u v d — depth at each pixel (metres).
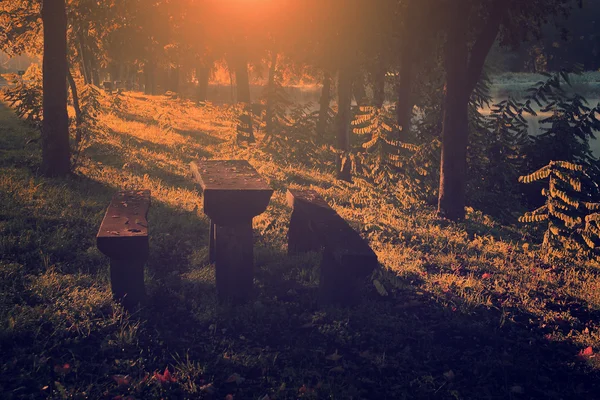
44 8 10.22
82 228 7.91
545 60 54.78
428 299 6.64
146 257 5.52
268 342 5.25
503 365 5.07
